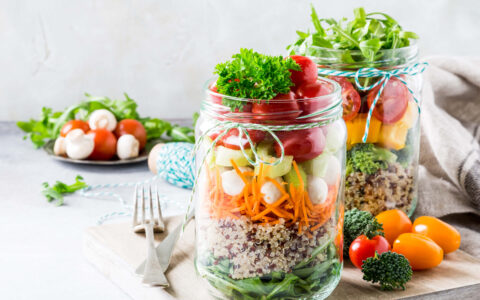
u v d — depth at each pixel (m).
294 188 0.72
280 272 0.73
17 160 1.11
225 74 0.73
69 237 0.90
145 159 1.10
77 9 1.21
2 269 0.84
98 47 1.23
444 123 0.97
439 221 0.84
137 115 1.16
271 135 0.72
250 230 0.73
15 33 1.21
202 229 0.76
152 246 0.81
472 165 0.92
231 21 1.24
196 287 0.78
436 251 0.80
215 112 0.73
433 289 0.78
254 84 0.73
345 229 0.83
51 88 1.24
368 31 0.87
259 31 1.25
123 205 0.97
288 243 0.73
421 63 0.87
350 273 0.81
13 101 1.24
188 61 1.25
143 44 1.24
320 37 0.84
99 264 0.84
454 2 1.28
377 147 0.85
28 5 1.20
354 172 0.86
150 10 1.22
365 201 0.86
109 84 1.25
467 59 1.05
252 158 0.72
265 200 0.72
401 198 0.87
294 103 0.71
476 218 0.94
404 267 0.78
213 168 0.74
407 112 0.85
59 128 1.13
